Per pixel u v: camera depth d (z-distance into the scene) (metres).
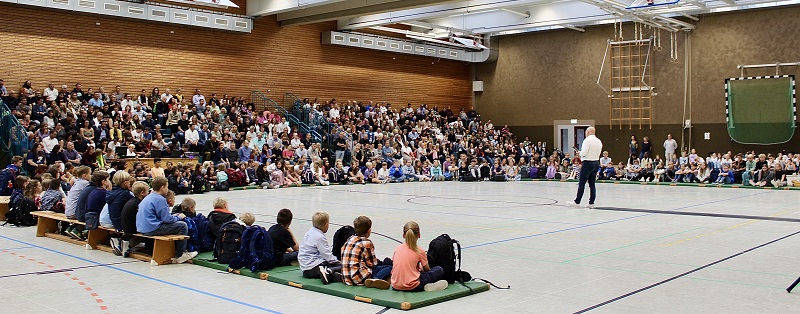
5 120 20.98
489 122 36.25
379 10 26.66
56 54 24.03
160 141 23.19
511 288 7.68
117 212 10.02
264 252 8.48
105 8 24.42
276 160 25.45
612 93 33.00
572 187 25.19
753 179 25.59
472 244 10.97
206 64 28.02
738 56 29.45
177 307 6.90
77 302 7.15
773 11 28.48
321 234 8.09
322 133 29.62
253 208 16.91
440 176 29.81
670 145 30.70
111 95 24.88
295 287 7.75
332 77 32.31
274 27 30.17
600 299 7.12
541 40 35.38
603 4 24.92
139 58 26.08
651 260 9.45
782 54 28.31
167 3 26.08
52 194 12.61
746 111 29.05
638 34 32.12
